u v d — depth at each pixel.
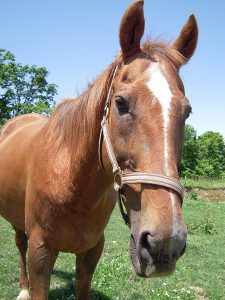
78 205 2.63
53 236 2.77
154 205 1.78
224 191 18.89
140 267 1.84
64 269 5.03
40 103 28.45
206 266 5.95
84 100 2.64
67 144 2.74
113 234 7.47
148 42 2.22
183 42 2.38
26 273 4.18
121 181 2.02
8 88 28.14
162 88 1.94
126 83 2.03
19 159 3.41
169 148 1.84
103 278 4.64
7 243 6.11
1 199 3.71
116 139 2.04
